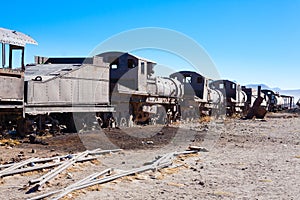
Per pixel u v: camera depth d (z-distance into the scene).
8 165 10.44
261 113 45.16
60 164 11.27
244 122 37.34
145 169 11.07
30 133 16.95
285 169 12.18
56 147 14.79
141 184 9.58
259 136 23.25
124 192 8.70
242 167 12.40
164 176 10.68
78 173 10.53
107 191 8.70
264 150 16.80
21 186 8.83
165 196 8.52
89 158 12.35
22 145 14.92
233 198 8.52
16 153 12.97
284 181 10.38
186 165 12.50
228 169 11.99
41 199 7.64
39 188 8.51
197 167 12.23
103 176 10.16
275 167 12.52
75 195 8.14
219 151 16.16
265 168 12.30
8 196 7.96
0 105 15.29
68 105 19.42
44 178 9.30
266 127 31.30
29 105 16.92
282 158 14.52
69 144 15.70
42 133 17.88
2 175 9.49
